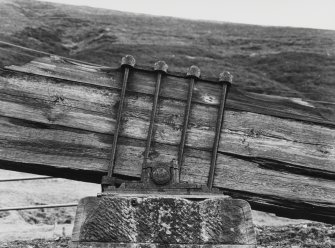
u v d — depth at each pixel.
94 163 4.17
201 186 3.72
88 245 3.32
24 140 4.17
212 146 4.24
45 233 7.07
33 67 4.31
